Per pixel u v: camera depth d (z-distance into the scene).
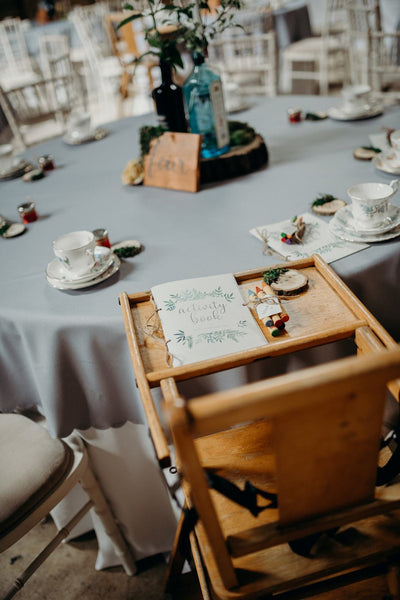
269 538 0.65
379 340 0.77
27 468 1.01
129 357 0.93
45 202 1.44
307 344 0.77
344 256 0.97
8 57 4.45
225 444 0.92
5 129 2.59
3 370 1.04
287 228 1.09
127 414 1.03
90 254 1.01
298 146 1.52
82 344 0.93
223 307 0.87
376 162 1.29
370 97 1.71
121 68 4.31
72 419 1.02
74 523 1.13
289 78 3.64
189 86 1.31
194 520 0.80
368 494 0.66
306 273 0.95
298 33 3.70
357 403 0.53
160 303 0.88
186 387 0.94
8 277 1.09
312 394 0.47
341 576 0.76
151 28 1.26
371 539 0.73
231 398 0.46
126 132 1.91
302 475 0.59
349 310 0.84
